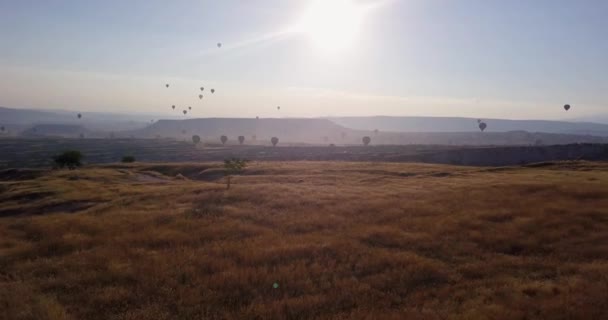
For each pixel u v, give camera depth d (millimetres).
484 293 11602
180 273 13570
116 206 27422
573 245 16125
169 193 32656
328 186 37219
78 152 76750
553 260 14555
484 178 42750
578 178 40188
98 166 77812
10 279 13438
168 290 12102
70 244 17359
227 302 11469
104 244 17453
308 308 10914
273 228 20422
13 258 15820
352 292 11969
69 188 39438
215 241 17750
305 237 18219
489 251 16031
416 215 22641
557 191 27406
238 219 22234
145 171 65188
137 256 15578
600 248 15336
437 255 15617
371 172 53812
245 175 54219
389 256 15109
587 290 11305
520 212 21828
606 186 29109
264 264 14656
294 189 33469
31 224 21438
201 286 12484
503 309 10273
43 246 17125
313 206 26016
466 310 10359
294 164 70562
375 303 11195
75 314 10688
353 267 14398
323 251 15961
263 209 25234
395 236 18094
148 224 21047
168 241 17781
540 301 10750
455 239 17516
